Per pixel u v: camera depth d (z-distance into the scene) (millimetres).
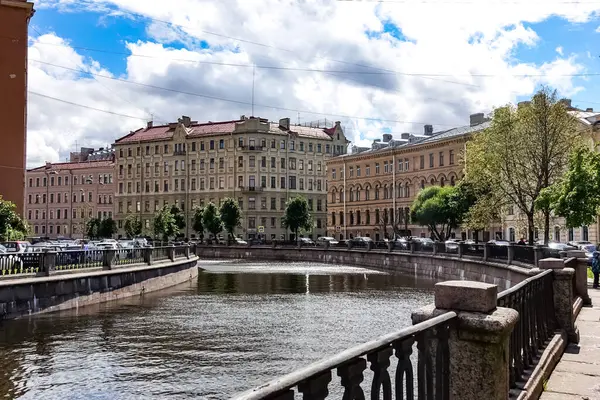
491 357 3850
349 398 2824
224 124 95812
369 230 81000
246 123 89500
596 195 28625
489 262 30859
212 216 80875
